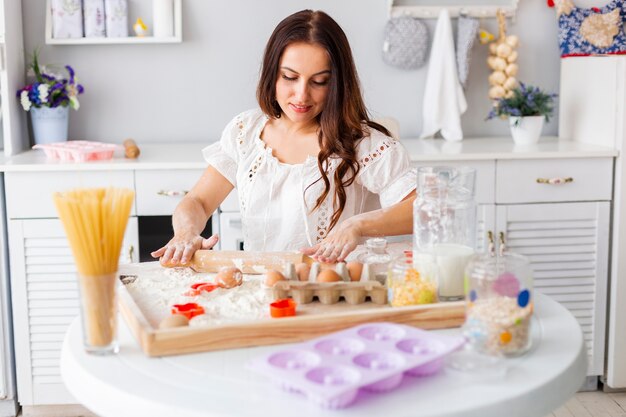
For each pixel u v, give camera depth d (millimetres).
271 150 2090
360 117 2061
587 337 3154
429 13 3434
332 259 1721
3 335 2957
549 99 3369
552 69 3568
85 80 3434
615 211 3055
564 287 3111
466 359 1255
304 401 1120
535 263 3080
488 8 3453
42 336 2977
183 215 2051
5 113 3098
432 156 2955
